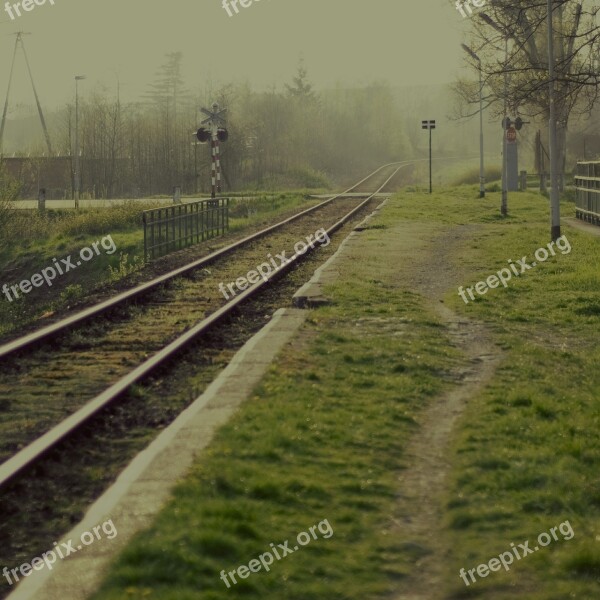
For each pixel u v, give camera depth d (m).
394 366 15.80
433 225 46.91
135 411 13.52
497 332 19.73
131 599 7.25
